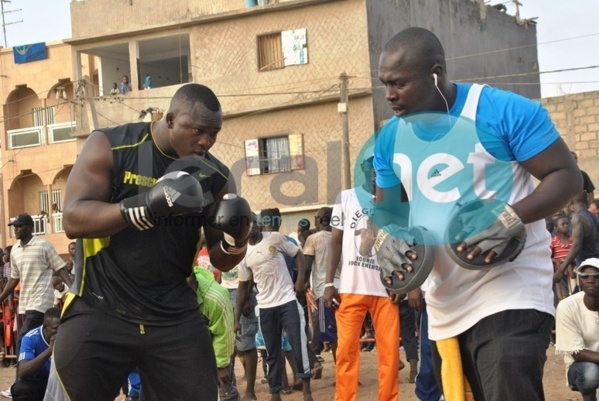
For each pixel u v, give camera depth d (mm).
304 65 25594
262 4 26359
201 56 26766
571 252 9516
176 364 4188
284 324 8555
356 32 25094
